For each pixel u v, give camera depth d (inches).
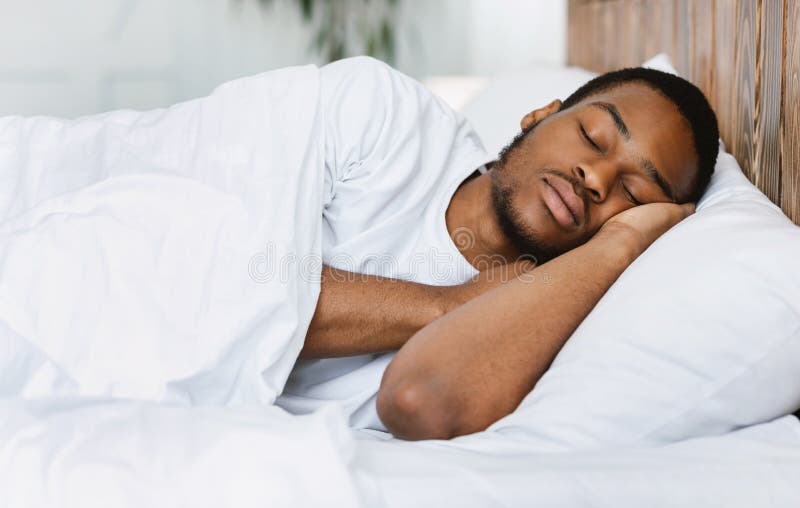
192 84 108.4
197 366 30.6
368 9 121.2
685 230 31.8
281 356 32.6
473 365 29.5
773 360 26.1
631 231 35.8
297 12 118.1
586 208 37.9
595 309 30.1
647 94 39.8
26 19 90.8
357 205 39.1
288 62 118.6
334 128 39.0
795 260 26.8
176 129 38.9
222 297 31.7
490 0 117.7
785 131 38.7
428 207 40.8
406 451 23.2
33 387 29.6
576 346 28.5
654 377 26.6
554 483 22.0
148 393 30.0
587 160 37.9
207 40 109.0
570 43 96.6
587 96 43.1
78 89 95.9
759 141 42.9
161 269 31.9
